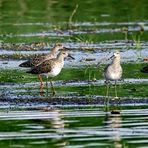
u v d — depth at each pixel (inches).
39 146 753.0
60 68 1061.1
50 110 910.4
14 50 1386.6
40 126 832.3
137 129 812.0
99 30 1596.9
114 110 904.3
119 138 777.6
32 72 1055.6
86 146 749.9
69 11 1806.1
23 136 792.3
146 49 1366.9
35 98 975.0
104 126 826.2
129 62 1242.6
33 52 1360.7
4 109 918.4
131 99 963.3
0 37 1525.6
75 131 808.9
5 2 1883.6
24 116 879.7
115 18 1733.5
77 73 1154.0
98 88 1039.6
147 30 1574.8
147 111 896.9
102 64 1231.5
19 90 1033.5
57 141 770.8
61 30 1600.6
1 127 829.2
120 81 1082.1
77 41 1469.0
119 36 1523.1
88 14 1777.8
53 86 1058.7
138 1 1891.0
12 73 1162.6
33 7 1843.0
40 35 1545.3
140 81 1081.4
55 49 1187.9
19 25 1651.1
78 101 956.0
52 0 1910.7
